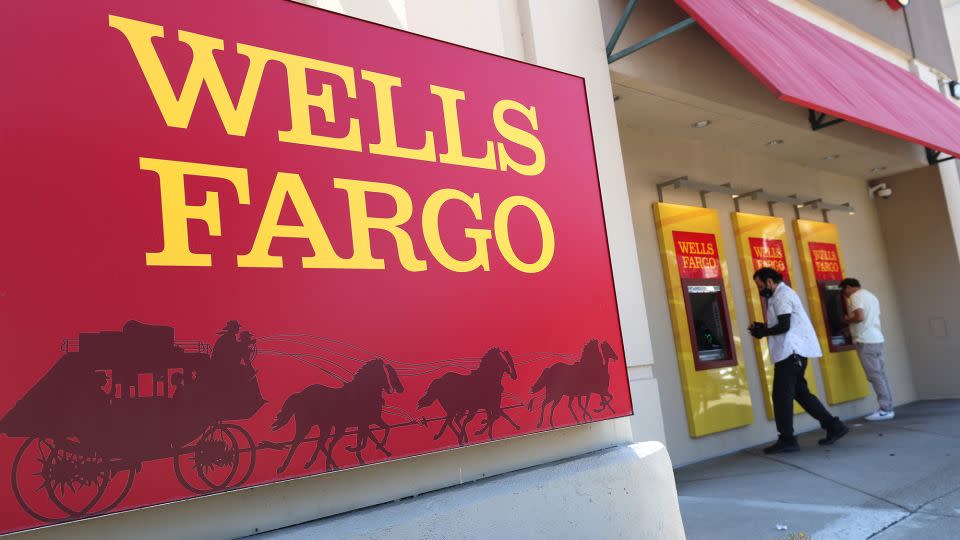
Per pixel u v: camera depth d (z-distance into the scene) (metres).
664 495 3.53
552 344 3.28
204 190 2.37
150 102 2.31
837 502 4.63
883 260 10.53
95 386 2.05
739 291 7.58
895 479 5.17
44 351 1.99
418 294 2.84
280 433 2.37
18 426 1.93
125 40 2.30
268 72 2.61
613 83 5.41
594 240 3.61
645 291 6.53
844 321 8.71
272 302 2.43
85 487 1.99
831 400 8.58
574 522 3.13
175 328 2.22
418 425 2.73
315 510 2.57
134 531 2.19
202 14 2.49
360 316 2.65
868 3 9.09
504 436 3.00
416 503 2.75
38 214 2.05
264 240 2.46
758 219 7.95
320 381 2.49
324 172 2.67
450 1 3.82
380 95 2.91
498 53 4.02
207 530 2.32
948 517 4.17
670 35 5.67
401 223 2.85
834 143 7.98
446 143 3.09
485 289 3.08
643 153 6.86
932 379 10.24
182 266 2.27
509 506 2.92
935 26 10.73
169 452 2.14
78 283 2.08
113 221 2.17
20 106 2.08
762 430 7.40
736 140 7.47
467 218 3.09
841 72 6.32
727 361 7.01
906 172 10.41
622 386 3.53
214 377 2.26
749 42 4.89
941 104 8.78
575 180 3.61
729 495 5.05
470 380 2.93
